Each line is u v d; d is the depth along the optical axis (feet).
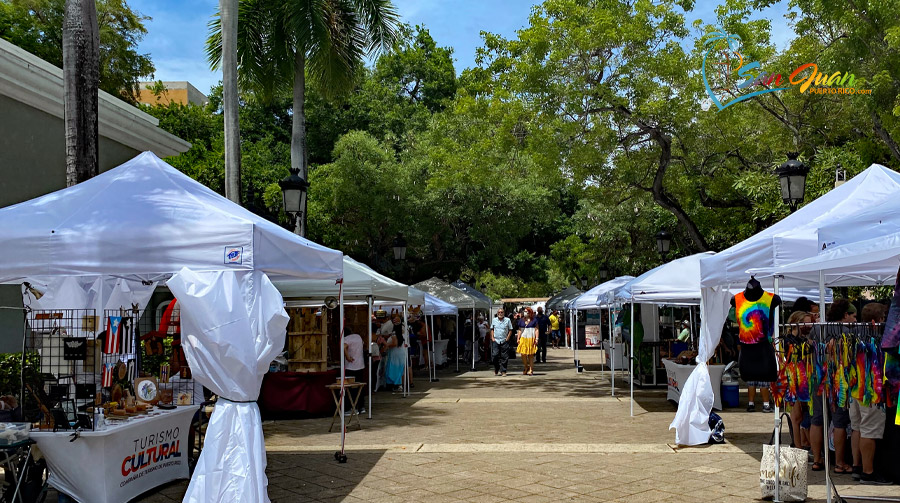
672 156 57.36
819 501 20.92
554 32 51.88
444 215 91.20
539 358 90.68
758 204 53.36
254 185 81.51
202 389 26.68
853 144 51.72
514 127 55.72
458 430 35.58
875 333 18.69
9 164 35.81
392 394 53.42
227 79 42.47
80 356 20.03
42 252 19.61
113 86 84.84
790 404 23.18
